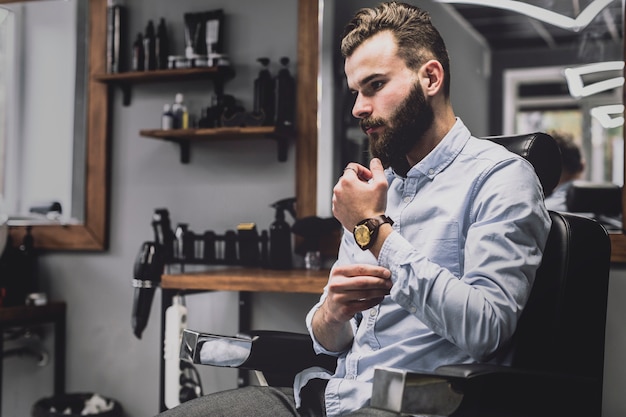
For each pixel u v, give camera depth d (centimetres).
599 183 273
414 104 144
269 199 279
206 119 275
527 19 279
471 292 122
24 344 318
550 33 282
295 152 275
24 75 312
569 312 132
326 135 270
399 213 148
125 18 298
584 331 135
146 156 298
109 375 303
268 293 279
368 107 146
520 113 309
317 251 262
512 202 130
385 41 145
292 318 276
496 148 143
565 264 132
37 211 309
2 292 290
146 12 297
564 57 291
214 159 288
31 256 303
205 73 274
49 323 314
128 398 300
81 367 307
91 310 306
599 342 138
